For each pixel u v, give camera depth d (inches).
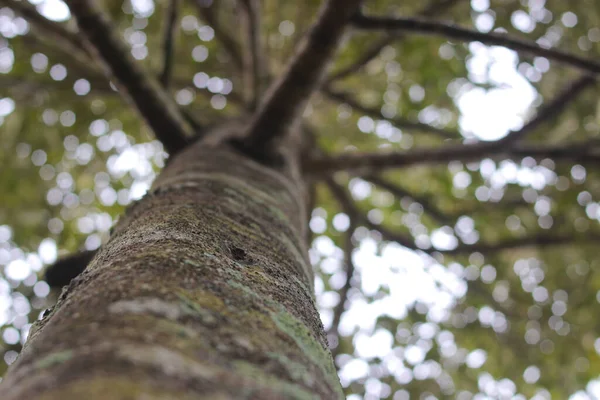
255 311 30.3
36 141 191.5
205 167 70.6
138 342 21.8
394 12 179.5
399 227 233.1
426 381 208.5
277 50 193.5
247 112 143.2
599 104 146.9
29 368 21.6
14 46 170.7
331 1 80.0
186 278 30.5
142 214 50.2
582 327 203.6
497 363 213.5
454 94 205.2
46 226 189.0
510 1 174.4
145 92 92.7
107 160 200.5
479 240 213.3
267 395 22.1
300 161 146.2
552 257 209.3
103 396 17.8
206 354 22.8
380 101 213.9
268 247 47.9
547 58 94.2
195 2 177.9
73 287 34.7
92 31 88.8
